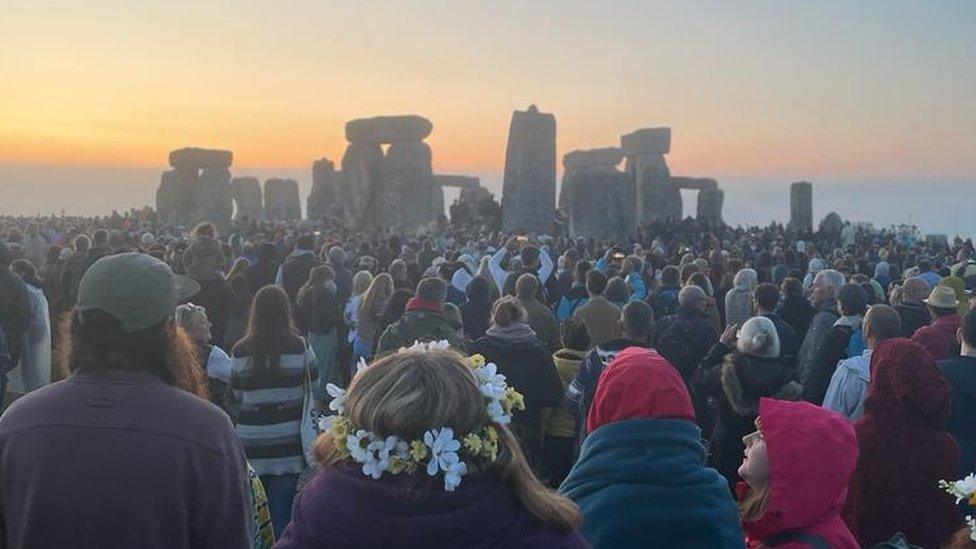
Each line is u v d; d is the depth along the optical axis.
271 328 5.90
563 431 6.78
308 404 5.99
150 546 2.56
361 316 10.07
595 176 41.47
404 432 2.22
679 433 3.22
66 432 2.59
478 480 2.26
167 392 2.71
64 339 2.81
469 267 13.55
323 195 55.69
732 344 6.48
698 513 3.10
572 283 13.40
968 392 5.30
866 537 4.43
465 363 2.38
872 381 4.57
